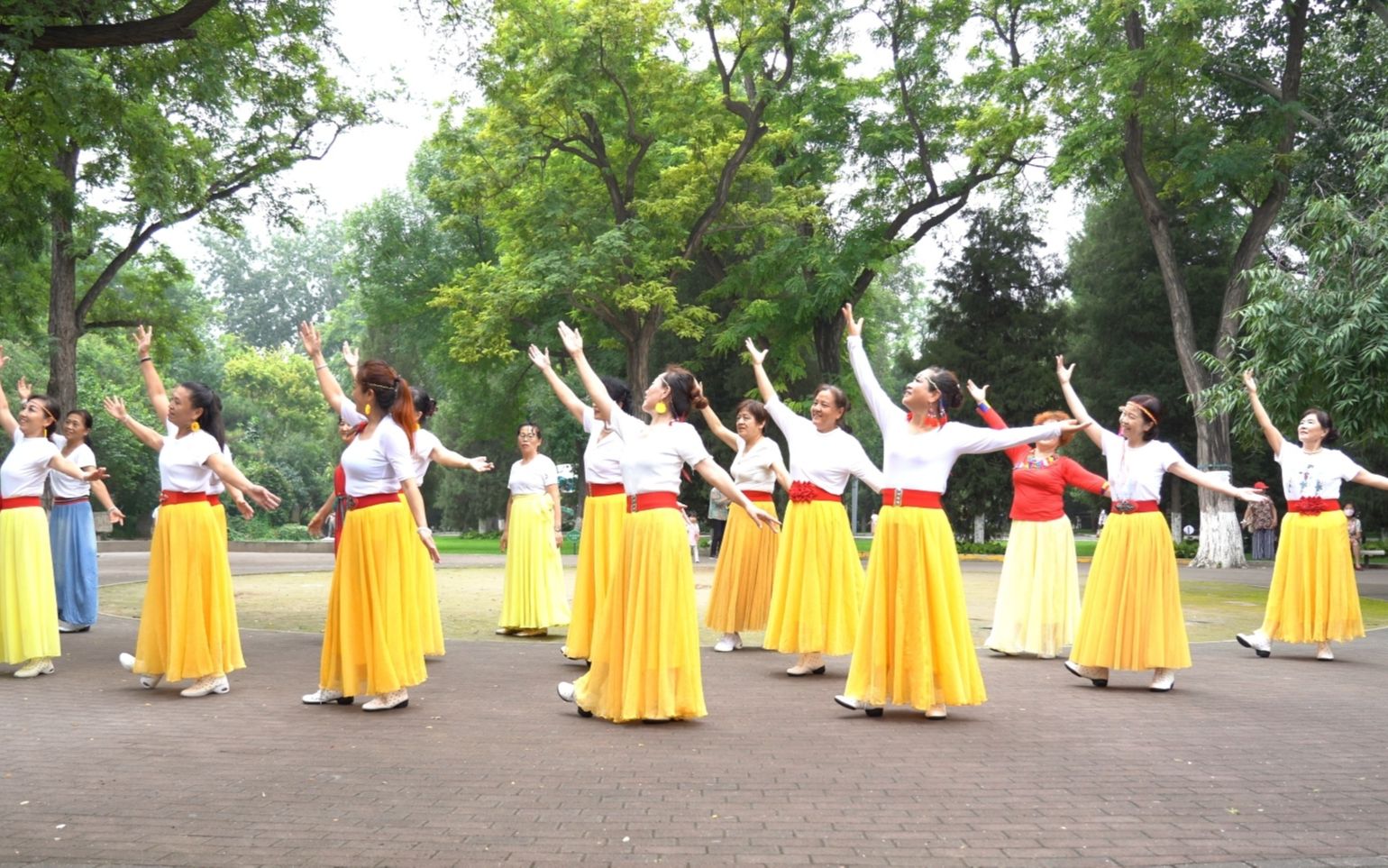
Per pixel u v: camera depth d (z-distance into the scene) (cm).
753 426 943
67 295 2109
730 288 2819
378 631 653
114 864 378
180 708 663
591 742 573
